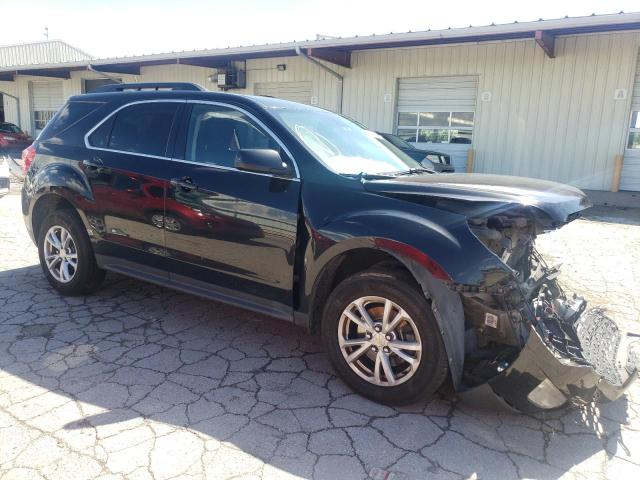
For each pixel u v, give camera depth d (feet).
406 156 14.42
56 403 9.48
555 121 43.19
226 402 9.79
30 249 20.81
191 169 12.23
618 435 9.24
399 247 9.16
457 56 46.75
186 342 12.48
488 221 9.36
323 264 10.20
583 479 7.98
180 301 15.33
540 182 10.88
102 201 13.76
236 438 8.65
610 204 39.83
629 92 40.09
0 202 31.86
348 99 53.62
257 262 11.27
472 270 8.64
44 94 85.15
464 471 8.07
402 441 8.78
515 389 8.82
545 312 9.88
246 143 11.84
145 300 15.30
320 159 10.97
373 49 50.55
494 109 45.68
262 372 11.09
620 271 20.08
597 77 41.01
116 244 13.78
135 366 11.12
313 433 8.90
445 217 9.27
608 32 39.86
